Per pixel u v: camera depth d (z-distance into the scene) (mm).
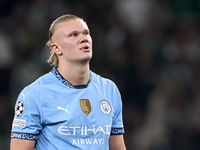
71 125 12172
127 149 32438
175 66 35094
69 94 12492
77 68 12609
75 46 12492
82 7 36594
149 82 34344
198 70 35375
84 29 12641
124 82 34250
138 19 36656
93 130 12383
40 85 12562
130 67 34688
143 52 35500
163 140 32031
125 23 36500
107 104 12930
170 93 33469
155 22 37125
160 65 35250
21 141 12258
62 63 12820
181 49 36188
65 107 12320
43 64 33312
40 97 12336
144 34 36406
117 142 13609
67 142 12156
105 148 12695
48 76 12836
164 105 32969
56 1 36406
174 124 32625
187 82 34469
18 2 36812
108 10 36875
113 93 13336
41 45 35000
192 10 38312
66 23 12688
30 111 12266
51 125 12234
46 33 35406
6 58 34031
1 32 35250
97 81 13227
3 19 36031
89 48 12594
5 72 33750
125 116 33312
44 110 12258
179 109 33094
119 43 35750
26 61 34312
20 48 34844
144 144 32094
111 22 36531
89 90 12781
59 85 12648
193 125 32906
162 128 32281
